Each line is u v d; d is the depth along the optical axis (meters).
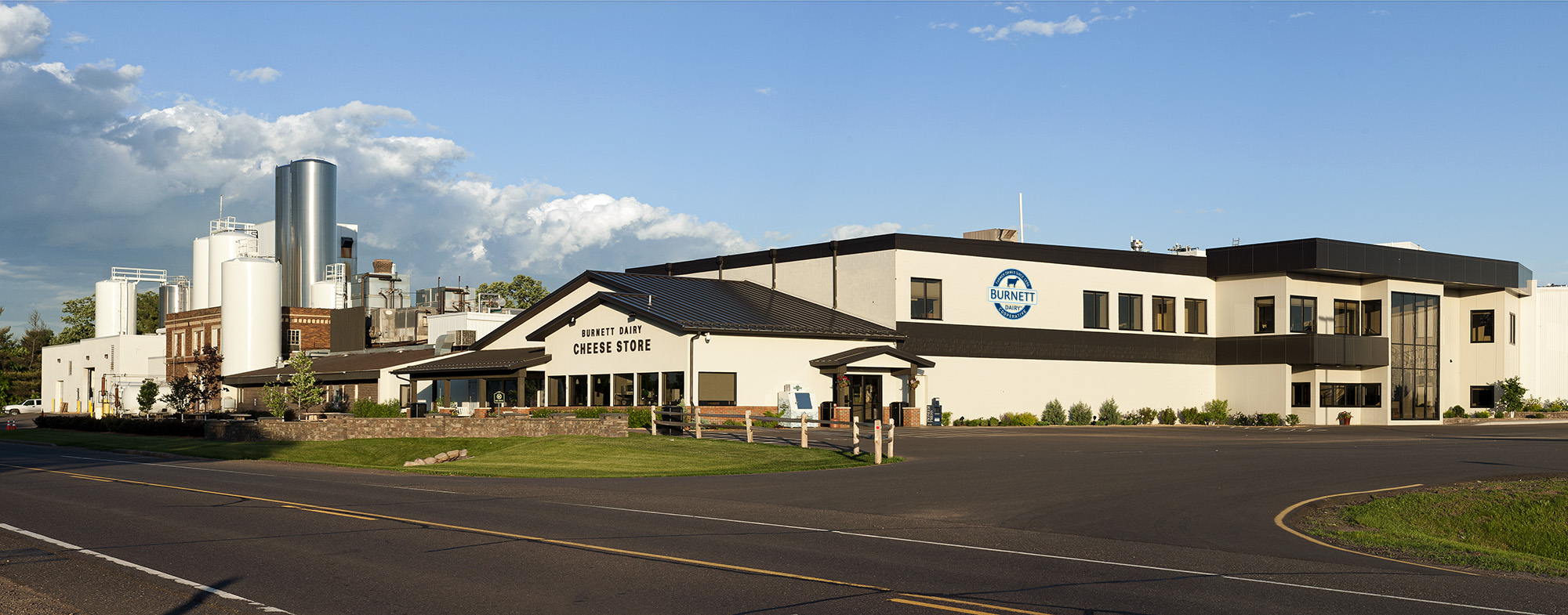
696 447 30.08
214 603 9.62
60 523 14.70
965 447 31.56
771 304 48.78
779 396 43.31
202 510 16.28
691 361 41.50
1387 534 15.14
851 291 48.88
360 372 53.91
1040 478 22.09
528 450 29.86
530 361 47.91
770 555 12.35
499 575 10.94
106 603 9.62
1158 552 12.88
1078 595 10.15
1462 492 20.44
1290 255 51.41
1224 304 55.06
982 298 48.69
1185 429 46.00
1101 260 52.06
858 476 22.81
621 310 45.00
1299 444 32.91
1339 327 54.19
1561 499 19.84
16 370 119.19
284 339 70.25
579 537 13.57
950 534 14.24
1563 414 61.41
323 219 82.38
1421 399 55.31
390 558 11.91
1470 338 60.97
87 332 123.38
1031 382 49.62
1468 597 10.30
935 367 47.25
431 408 54.91
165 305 81.62
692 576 10.96
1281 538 14.23
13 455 31.05
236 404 65.31
